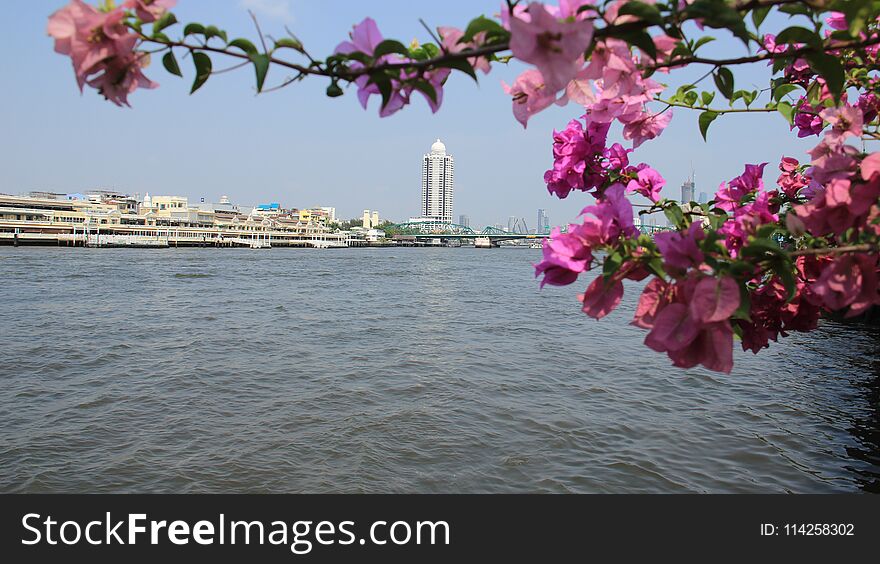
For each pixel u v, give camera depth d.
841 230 1.48
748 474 8.27
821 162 1.62
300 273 53.91
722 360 1.31
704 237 1.44
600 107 1.94
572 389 13.10
